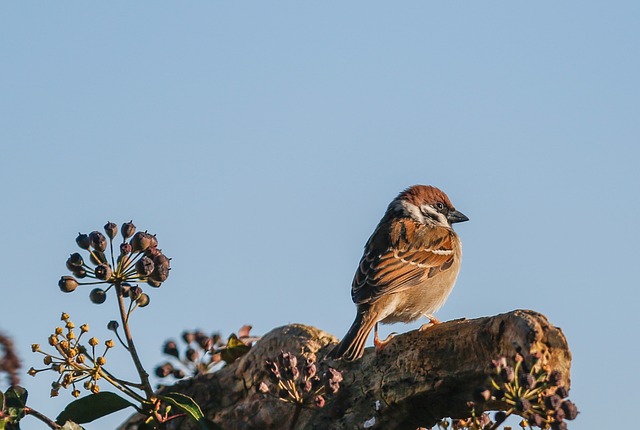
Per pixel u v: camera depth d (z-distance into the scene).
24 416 9.38
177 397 9.99
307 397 9.22
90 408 10.01
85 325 9.48
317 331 11.94
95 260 9.69
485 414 9.69
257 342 12.16
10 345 9.04
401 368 10.39
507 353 9.59
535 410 8.39
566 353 9.45
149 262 9.51
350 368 11.00
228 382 12.06
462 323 10.16
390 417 10.48
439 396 10.17
